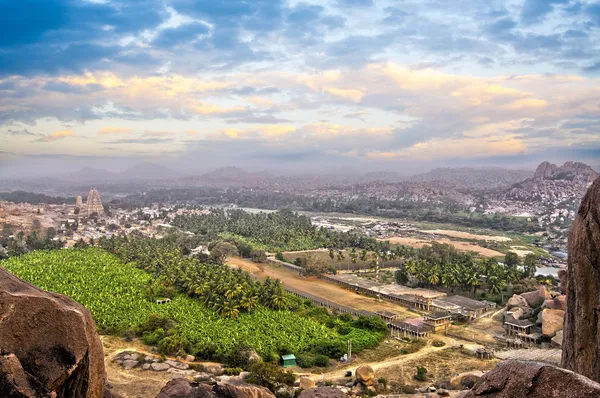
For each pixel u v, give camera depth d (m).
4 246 184.50
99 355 18.09
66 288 110.06
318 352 79.88
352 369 73.50
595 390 11.79
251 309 100.38
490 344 86.88
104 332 82.50
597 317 17.97
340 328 92.88
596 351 17.88
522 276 134.88
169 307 99.88
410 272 133.50
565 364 20.22
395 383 66.38
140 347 75.31
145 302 102.31
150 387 57.59
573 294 19.78
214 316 95.44
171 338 75.12
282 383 60.66
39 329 15.70
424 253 168.75
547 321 88.50
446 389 60.97
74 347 16.08
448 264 138.25
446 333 93.81
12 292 16.08
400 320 100.75
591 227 18.50
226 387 23.00
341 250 196.25
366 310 109.31
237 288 101.81
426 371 71.44
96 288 112.50
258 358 71.06
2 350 14.98
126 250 159.25
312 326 91.50
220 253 163.00
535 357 75.06
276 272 155.12
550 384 12.62
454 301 112.75
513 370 13.66
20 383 14.45
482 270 135.50
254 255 174.12
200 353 74.19
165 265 131.38
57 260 146.12
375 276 149.88
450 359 77.94
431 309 110.25
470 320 102.62
